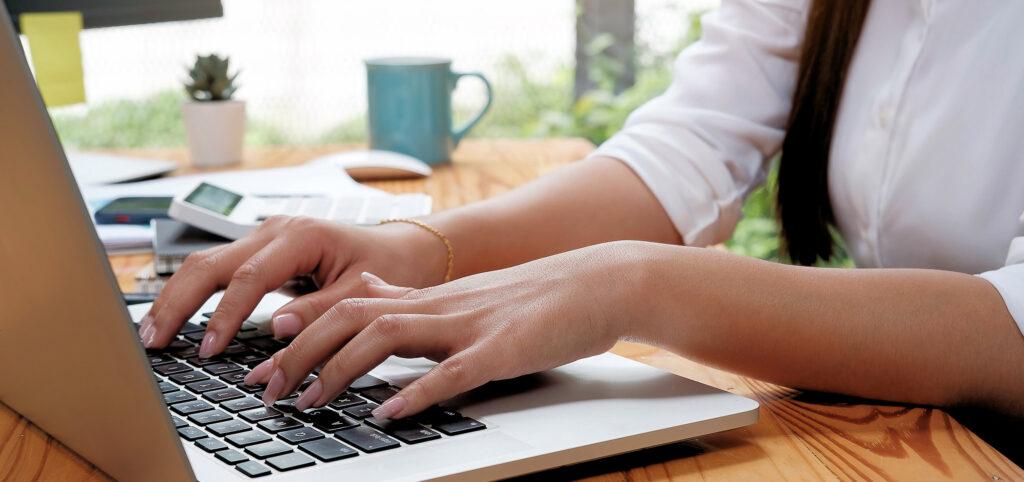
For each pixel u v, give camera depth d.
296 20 2.44
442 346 0.58
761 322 0.61
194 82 1.52
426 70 1.50
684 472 0.53
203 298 0.71
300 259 0.74
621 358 0.65
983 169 0.82
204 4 1.48
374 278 0.67
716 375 0.69
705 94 1.03
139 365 0.46
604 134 2.66
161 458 0.47
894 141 0.87
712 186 0.97
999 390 0.62
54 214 0.47
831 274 0.64
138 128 2.38
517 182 1.39
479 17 2.56
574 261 0.62
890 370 0.61
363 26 2.47
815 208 0.98
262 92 2.46
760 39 1.02
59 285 0.48
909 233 0.87
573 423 0.53
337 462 0.48
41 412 0.53
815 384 0.62
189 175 1.40
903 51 0.87
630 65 2.67
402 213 1.11
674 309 0.60
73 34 1.44
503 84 2.62
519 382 0.60
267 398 0.57
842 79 0.93
